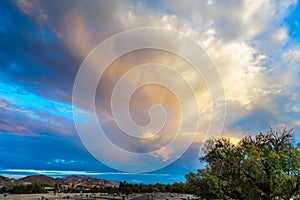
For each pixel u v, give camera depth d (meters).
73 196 116.44
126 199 113.69
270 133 27.45
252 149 25.59
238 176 27.39
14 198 89.56
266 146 26.92
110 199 107.56
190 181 53.56
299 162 23.86
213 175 38.12
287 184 24.03
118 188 169.75
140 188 179.75
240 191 30.17
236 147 28.55
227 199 35.97
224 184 33.97
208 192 46.00
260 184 25.53
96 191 158.00
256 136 27.72
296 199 25.34
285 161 24.27
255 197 27.11
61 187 148.00
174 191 178.50
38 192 124.25
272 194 24.72
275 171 23.36
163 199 116.75
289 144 26.80
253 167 25.67
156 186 185.12
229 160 27.59
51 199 94.50
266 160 25.05
